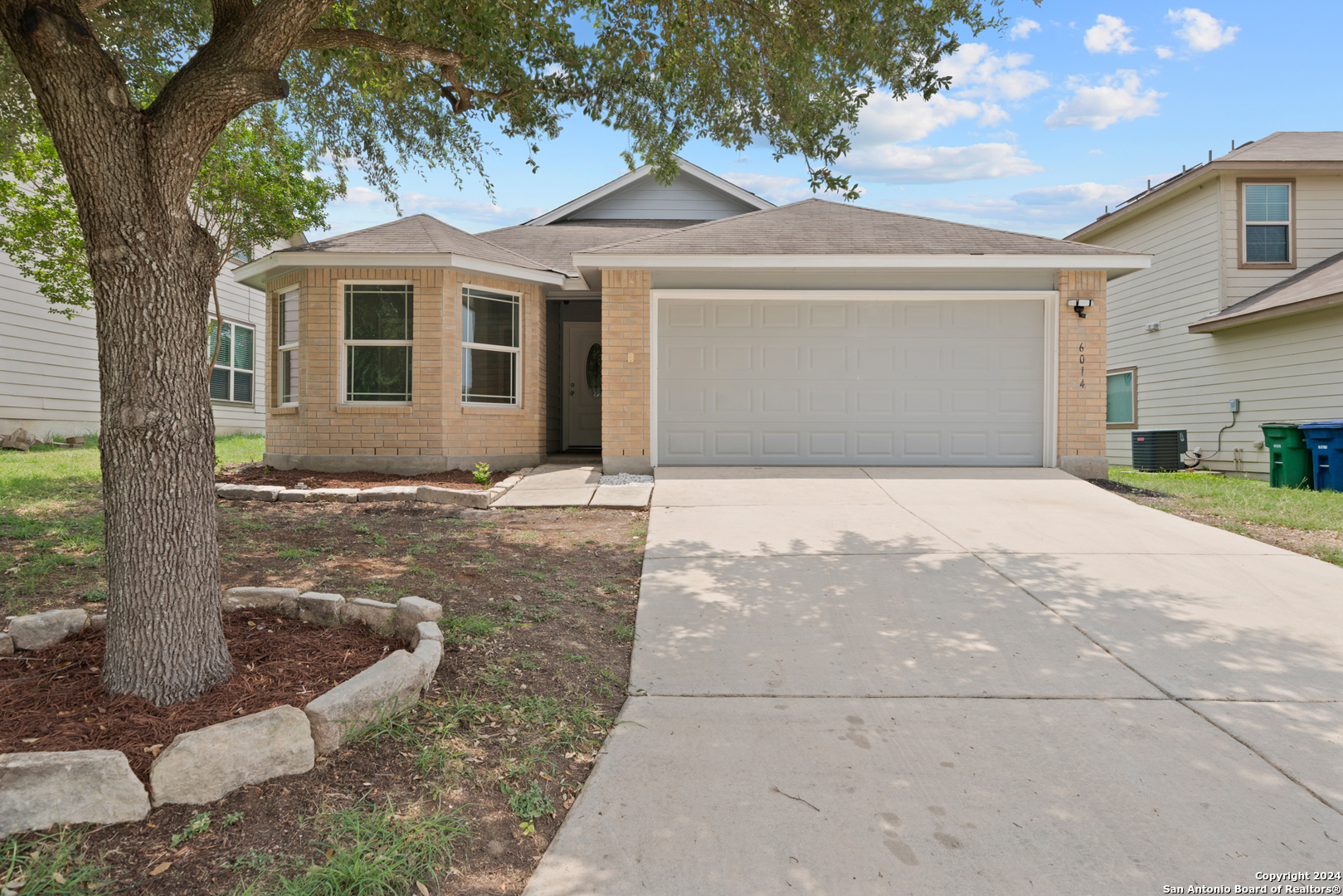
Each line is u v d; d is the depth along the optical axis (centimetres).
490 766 283
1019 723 325
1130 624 445
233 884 210
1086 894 217
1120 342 1620
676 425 1023
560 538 654
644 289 992
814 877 225
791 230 1089
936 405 1020
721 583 523
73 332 1427
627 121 610
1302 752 297
